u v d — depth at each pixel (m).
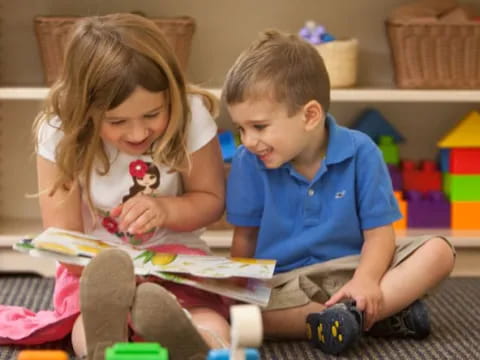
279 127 1.74
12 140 2.86
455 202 2.69
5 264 2.60
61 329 1.75
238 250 1.95
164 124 1.71
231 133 2.68
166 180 1.85
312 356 1.70
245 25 2.83
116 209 1.77
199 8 2.81
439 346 1.77
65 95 1.71
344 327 1.63
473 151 2.67
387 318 1.80
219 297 1.79
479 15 2.83
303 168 1.88
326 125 1.89
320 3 2.83
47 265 2.60
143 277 1.71
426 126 2.89
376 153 1.88
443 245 1.79
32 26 2.79
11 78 2.82
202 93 1.91
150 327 1.37
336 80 2.58
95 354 1.39
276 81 1.72
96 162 1.81
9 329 1.79
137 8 2.79
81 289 1.40
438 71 2.58
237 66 1.76
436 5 2.69
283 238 1.90
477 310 2.10
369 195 1.85
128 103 1.63
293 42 1.81
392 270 1.79
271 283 1.83
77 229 1.82
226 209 1.95
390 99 2.52
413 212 2.69
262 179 1.89
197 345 1.38
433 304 2.17
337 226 1.86
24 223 2.80
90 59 1.65
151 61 1.65
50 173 1.81
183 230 1.85
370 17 2.84
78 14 2.79
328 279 1.84
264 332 1.81
